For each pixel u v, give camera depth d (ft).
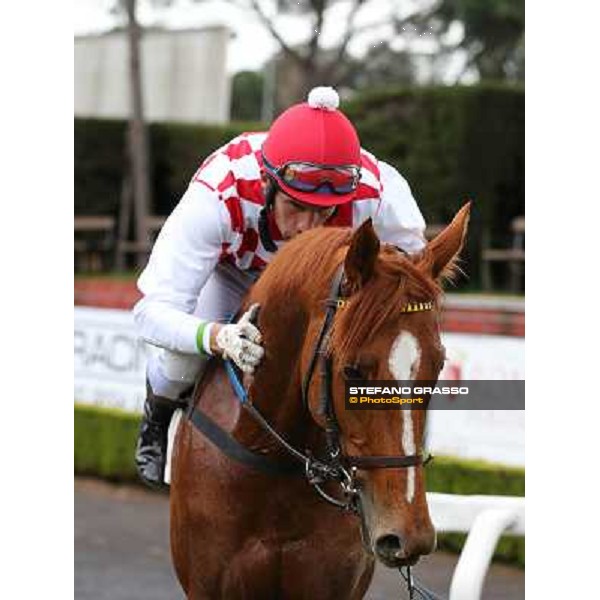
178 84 88.79
